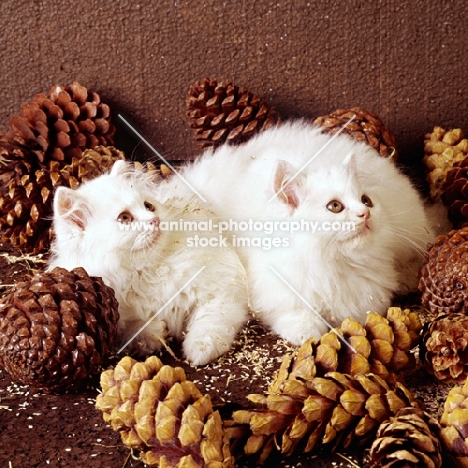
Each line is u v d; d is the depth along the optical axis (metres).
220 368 0.92
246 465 0.80
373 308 0.97
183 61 1.21
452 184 1.08
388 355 0.85
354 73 1.21
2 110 1.24
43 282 0.88
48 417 0.86
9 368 0.88
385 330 0.85
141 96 1.23
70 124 1.16
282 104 1.22
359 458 0.81
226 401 0.87
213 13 1.19
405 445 0.76
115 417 0.78
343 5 1.18
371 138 1.11
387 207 0.99
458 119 1.22
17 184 1.09
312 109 1.22
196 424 0.76
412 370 0.90
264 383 0.90
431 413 0.85
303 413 0.79
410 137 1.23
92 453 0.82
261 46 1.20
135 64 1.21
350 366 0.83
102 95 1.23
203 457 0.76
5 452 0.82
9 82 1.22
